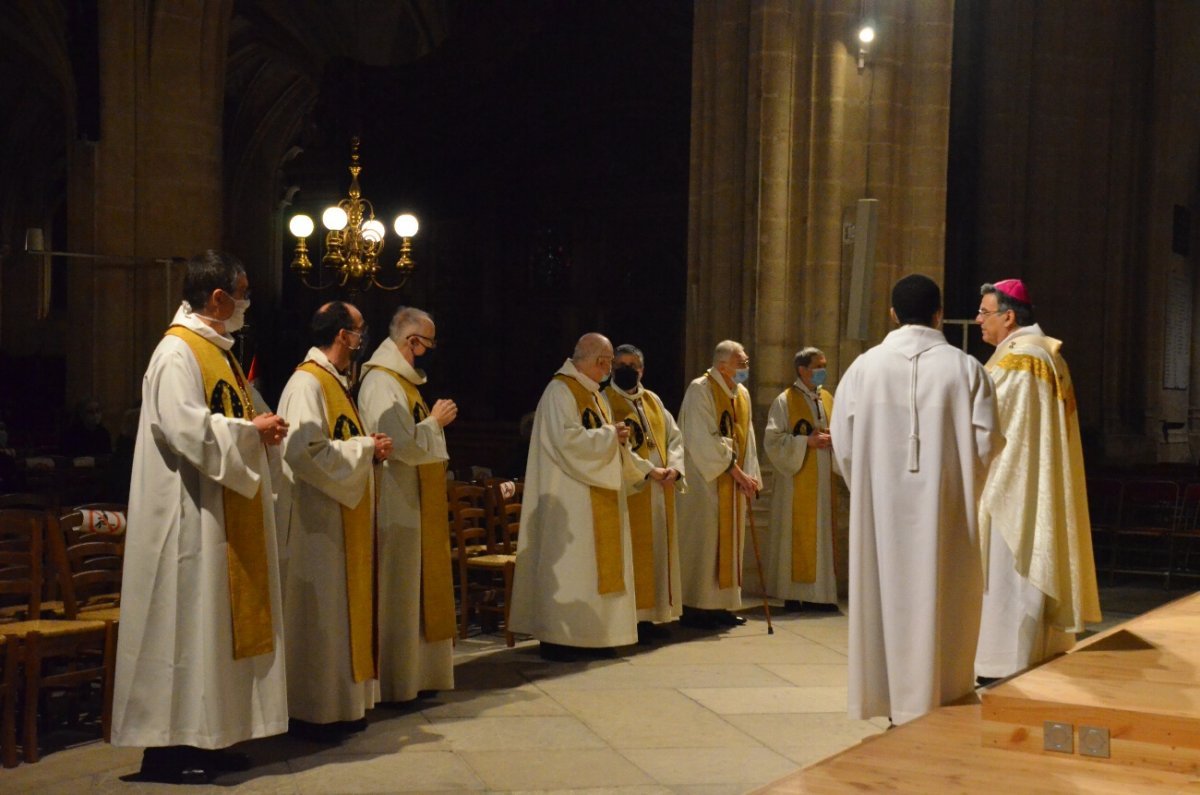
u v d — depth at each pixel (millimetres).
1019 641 5250
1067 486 5336
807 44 10078
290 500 5414
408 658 6000
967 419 4535
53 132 32344
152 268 15641
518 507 8742
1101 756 3656
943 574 4527
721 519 8430
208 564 4637
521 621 7398
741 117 10453
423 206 20422
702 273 10727
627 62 17922
